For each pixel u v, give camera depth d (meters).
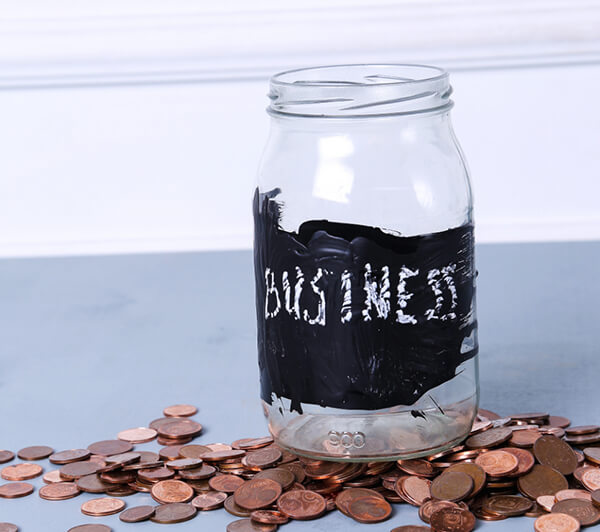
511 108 1.24
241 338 0.95
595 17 1.19
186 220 1.31
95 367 0.91
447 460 0.73
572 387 0.84
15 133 1.29
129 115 1.28
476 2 1.20
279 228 0.72
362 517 0.69
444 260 0.71
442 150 0.73
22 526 0.71
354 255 0.70
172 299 1.05
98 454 0.77
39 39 1.24
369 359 0.71
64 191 1.31
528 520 0.69
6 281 1.12
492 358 0.89
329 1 1.23
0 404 0.86
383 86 0.70
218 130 1.28
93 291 1.08
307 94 0.70
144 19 1.23
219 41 1.23
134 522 0.71
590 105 1.23
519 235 1.27
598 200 1.26
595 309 0.97
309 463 0.73
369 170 0.71
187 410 0.83
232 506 0.71
